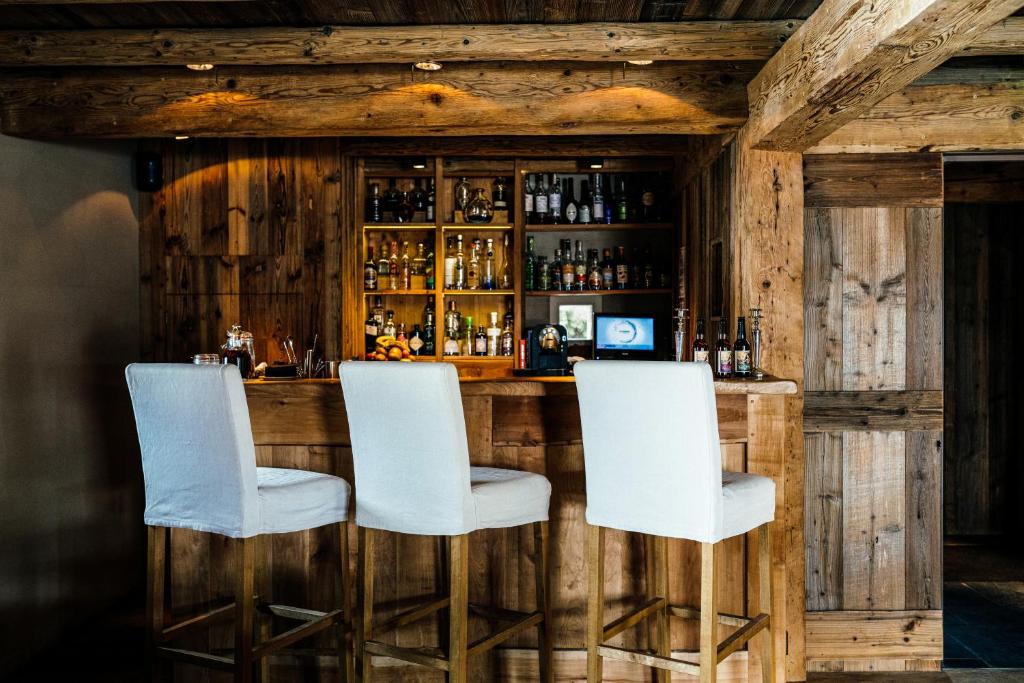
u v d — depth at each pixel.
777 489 3.03
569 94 3.42
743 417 3.03
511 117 3.42
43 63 3.18
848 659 3.56
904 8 1.97
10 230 3.44
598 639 2.58
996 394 5.80
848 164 3.60
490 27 3.09
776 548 3.03
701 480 2.32
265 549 3.07
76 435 3.94
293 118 3.44
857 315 3.60
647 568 3.05
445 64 3.42
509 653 3.08
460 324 5.31
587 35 3.08
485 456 3.06
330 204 4.82
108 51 3.16
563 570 3.07
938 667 3.53
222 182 4.81
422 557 3.08
